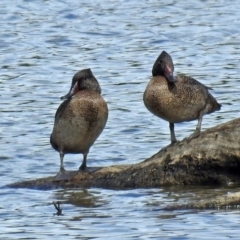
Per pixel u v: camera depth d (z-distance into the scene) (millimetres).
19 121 20484
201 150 14688
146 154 17859
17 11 33719
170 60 14906
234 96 22391
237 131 14602
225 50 27797
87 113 14953
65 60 26812
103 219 13055
